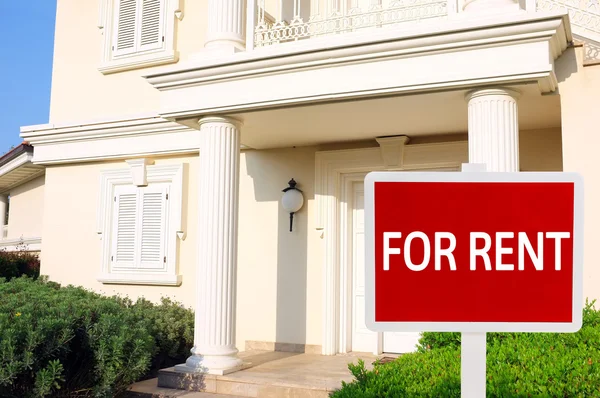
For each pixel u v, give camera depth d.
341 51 6.15
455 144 7.95
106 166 10.24
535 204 1.69
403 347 8.41
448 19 5.91
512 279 1.68
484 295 1.68
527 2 5.75
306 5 9.05
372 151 8.36
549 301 1.67
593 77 5.88
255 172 9.18
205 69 6.85
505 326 1.67
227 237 6.95
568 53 5.99
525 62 5.51
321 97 6.32
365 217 1.72
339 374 6.91
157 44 9.98
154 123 9.55
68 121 10.55
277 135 8.16
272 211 9.02
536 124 7.30
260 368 7.27
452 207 1.71
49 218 10.71
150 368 7.95
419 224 1.71
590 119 5.84
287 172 8.96
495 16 5.57
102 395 5.93
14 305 6.40
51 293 7.70
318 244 8.68
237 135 7.20
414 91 6.00
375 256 1.71
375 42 5.99
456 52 5.78
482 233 1.70
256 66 6.57
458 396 3.08
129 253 9.81
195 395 6.61
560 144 7.40
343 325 8.57
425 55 5.89
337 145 8.71
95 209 10.26
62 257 10.48
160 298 9.51
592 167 5.79
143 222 9.73
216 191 6.96
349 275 8.71
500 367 3.49
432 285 1.69
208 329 6.87
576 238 1.67
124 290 9.85
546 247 1.68
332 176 8.62
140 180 9.73
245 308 9.08
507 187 1.70
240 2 7.26
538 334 4.12
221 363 6.82
